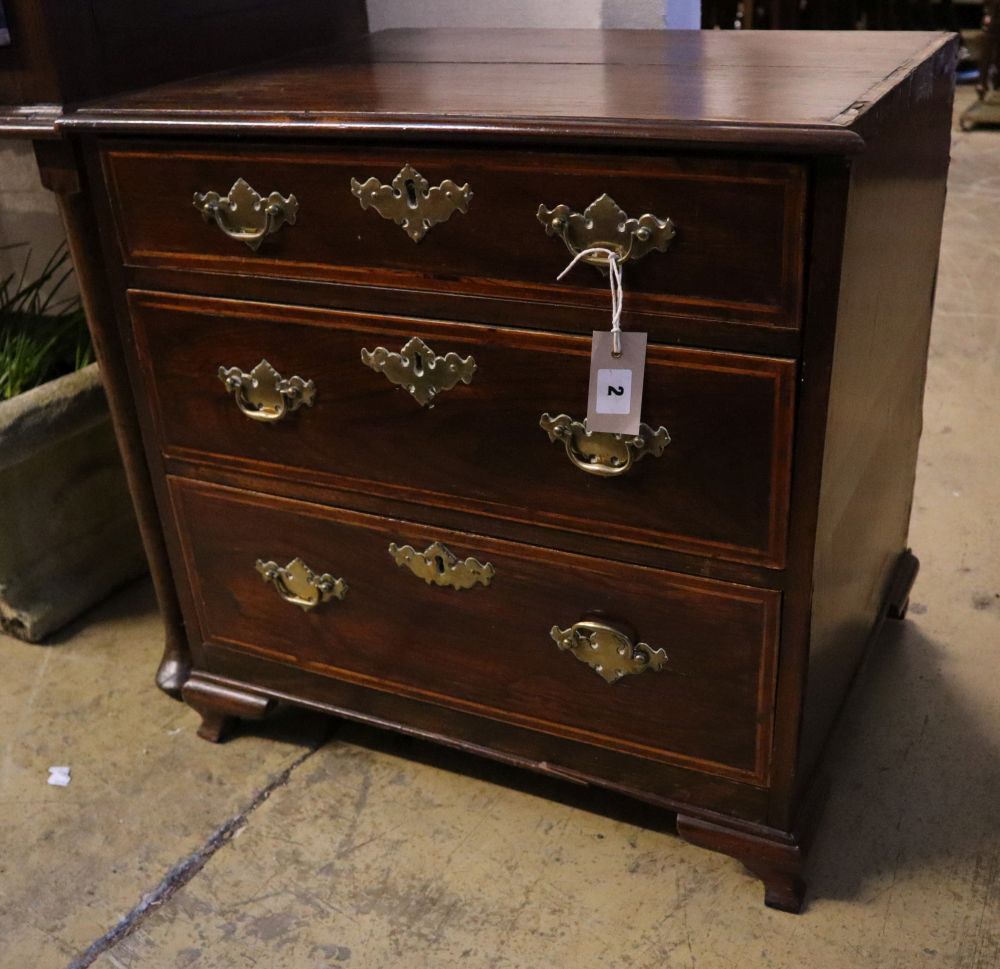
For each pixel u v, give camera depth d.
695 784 1.22
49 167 1.24
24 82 1.22
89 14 1.22
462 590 1.25
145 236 1.24
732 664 1.14
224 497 1.36
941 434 2.11
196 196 1.18
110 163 1.21
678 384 1.04
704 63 1.24
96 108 1.19
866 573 1.35
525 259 1.05
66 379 1.64
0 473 1.61
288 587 1.37
